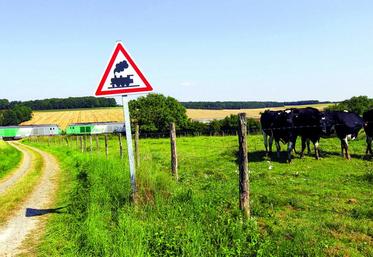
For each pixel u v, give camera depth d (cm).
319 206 1000
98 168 1502
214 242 638
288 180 1423
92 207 885
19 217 1026
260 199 1056
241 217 718
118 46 837
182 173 1666
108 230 762
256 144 3019
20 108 14312
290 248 630
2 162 2716
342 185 1288
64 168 2183
